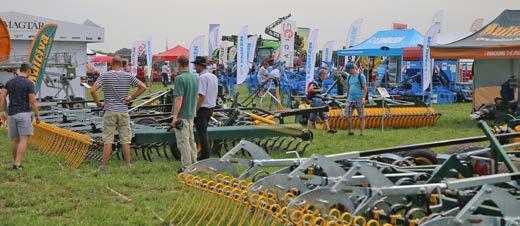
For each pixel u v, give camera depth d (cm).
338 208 716
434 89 3356
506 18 2330
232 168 908
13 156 1371
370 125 2103
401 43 3341
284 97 3006
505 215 622
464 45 2227
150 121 1662
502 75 2423
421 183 787
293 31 3234
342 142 1723
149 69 4144
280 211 686
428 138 1828
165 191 1088
